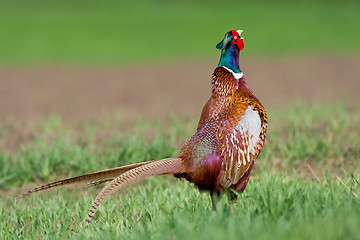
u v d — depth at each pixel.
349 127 22.72
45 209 14.84
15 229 13.88
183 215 12.03
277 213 11.31
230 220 10.77
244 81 13.52
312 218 10.74
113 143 21.80
